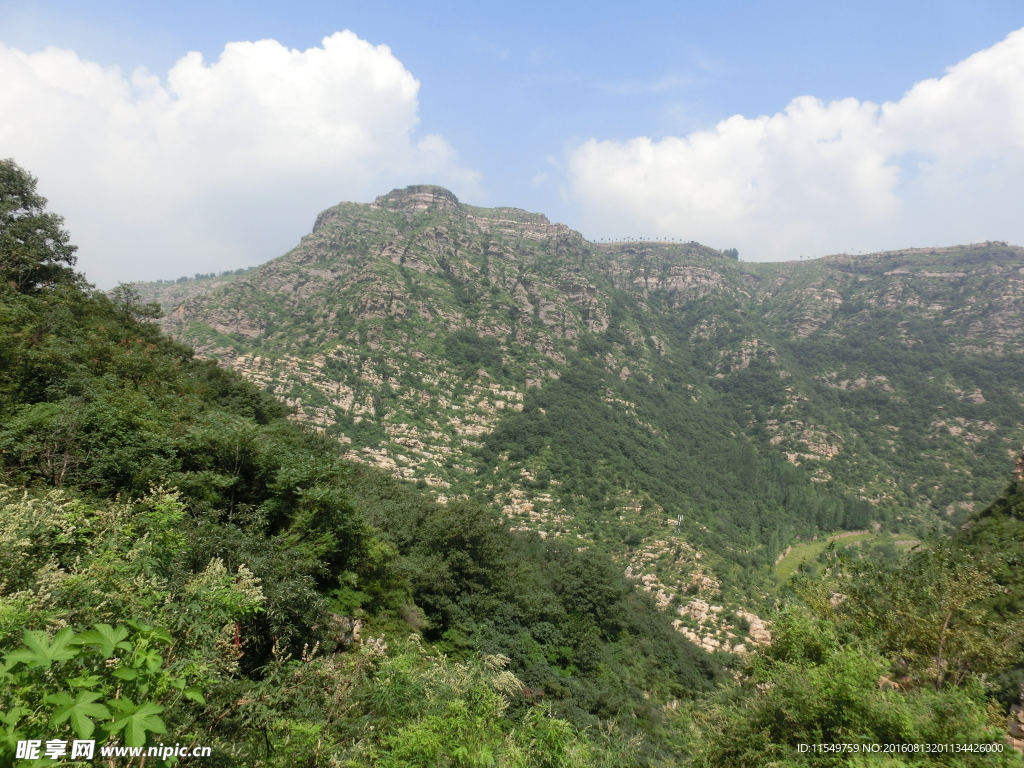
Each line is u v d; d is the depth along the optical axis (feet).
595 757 41.42
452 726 29.48
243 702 26.25
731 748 35.94
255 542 48.44
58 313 95.45
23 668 15.06
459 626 94.84
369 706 35.47
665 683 129.59
